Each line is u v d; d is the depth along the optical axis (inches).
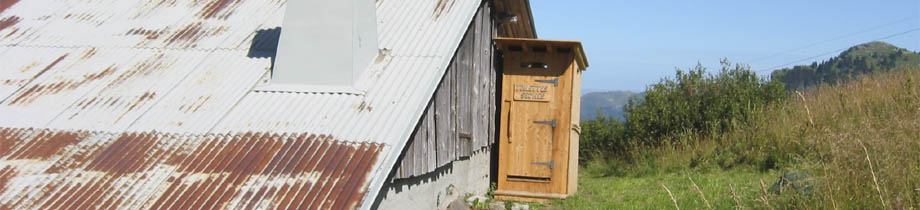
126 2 450.6
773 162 519.2
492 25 471.5
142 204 259.0
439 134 353.1
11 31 426.3
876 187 288.4
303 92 326.6
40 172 286.2
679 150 616.7
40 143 308.8
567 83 447.2
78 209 260.8
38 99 348.5
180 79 354.3
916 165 308.3
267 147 285.7
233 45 385.1
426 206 359.6
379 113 300.4
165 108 327.9
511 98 456.4
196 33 403.5
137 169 281.9
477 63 424.2
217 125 306.7
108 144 303.0
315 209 244.2
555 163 449.1
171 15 427.5
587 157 743.1
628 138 701.9
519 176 457.7
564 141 447.2
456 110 382.6
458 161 412.5
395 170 298.5
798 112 577.0
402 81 323.6
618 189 503.5
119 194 266.8
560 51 449.7
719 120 645.9
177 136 302.7
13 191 274.1
